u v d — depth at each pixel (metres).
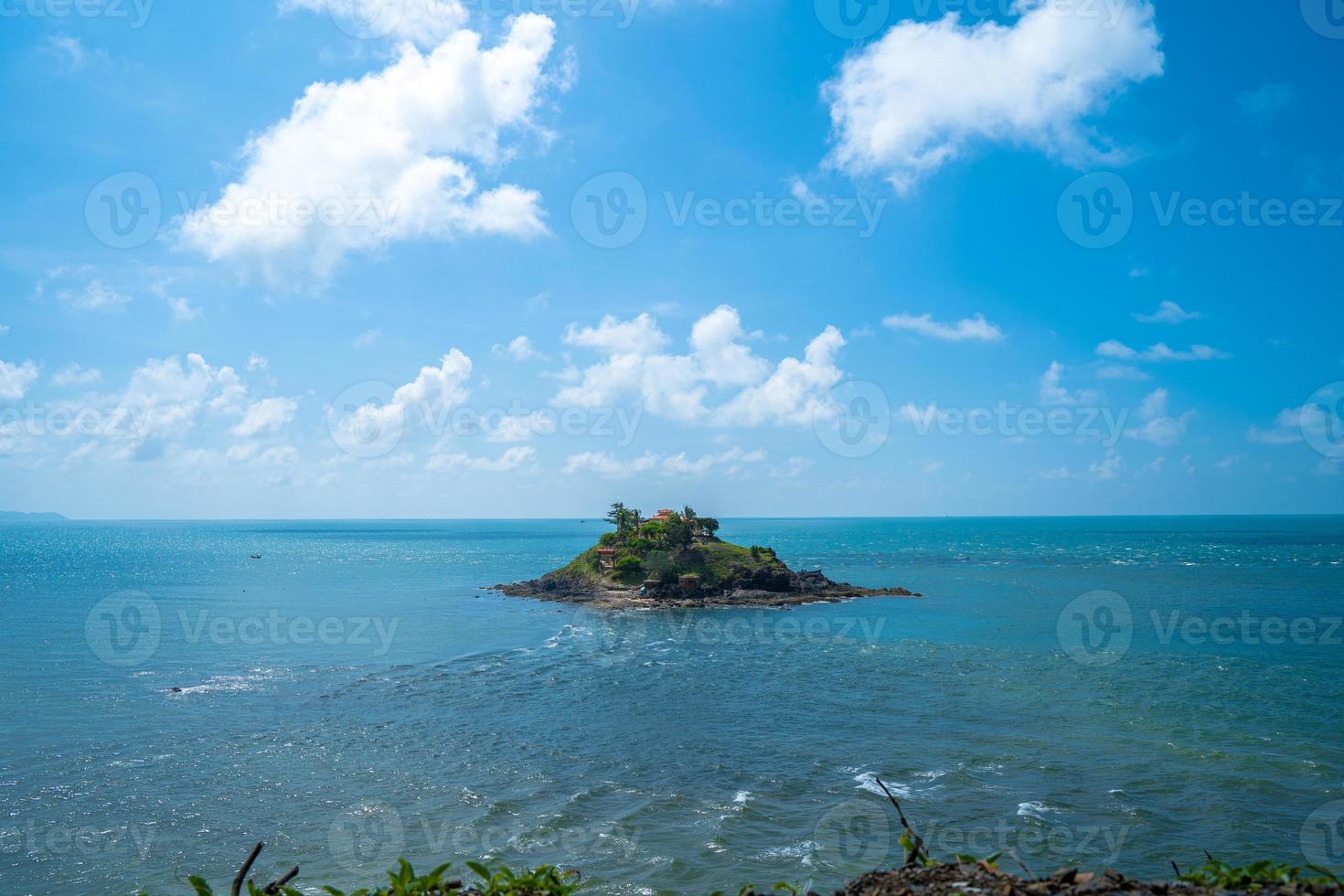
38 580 153.00
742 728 46.03
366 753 41.00
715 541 136.25
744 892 9.64
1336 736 43.09
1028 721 46.94
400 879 9.19
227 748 41.84
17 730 45.31
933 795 34.28
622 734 44.75
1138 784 35.28
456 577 167.62
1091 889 8.05
